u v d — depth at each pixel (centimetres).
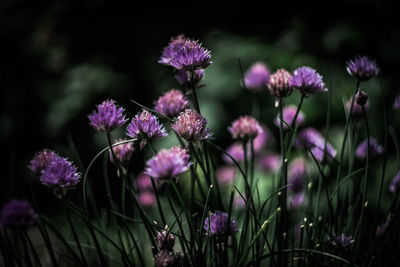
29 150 233
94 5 247
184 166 83
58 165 83
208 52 87
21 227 80
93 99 224
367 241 91
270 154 136
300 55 212
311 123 192
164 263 84
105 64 234
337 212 93
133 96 226
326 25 234
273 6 250
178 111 91
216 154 189
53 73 245
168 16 244
